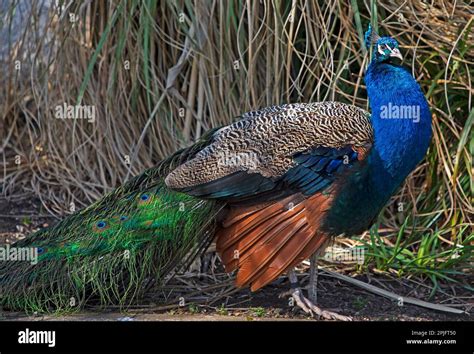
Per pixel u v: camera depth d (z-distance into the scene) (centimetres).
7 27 950
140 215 641
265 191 627
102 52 864
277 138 635
